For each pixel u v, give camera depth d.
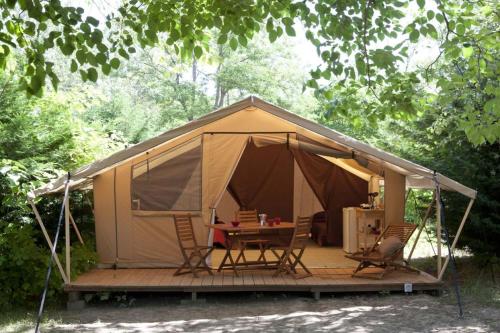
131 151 7.48
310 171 11.23
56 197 9.20
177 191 9.05
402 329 6.18
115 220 9.07
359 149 7.65
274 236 9.03
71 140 9.36
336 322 6.49
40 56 5.03
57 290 7.88
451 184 7.56
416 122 11.26
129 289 7.45
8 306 7.36
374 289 7.73
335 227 11.41
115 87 28.70
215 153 9.07
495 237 9.42
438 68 9.49
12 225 7.75
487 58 6.95
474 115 6.98
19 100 8.67
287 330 6.17
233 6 5.69
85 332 6.18
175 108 23.75
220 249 10.95
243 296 7.94
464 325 6.32
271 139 9.30
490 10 6.98
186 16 5.86
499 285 8.65
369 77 7.00
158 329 6.28
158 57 8.33
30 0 4.91
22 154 8.67
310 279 8.00
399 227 8.58
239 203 11.75
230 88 23.78
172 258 9.07
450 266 10.30
